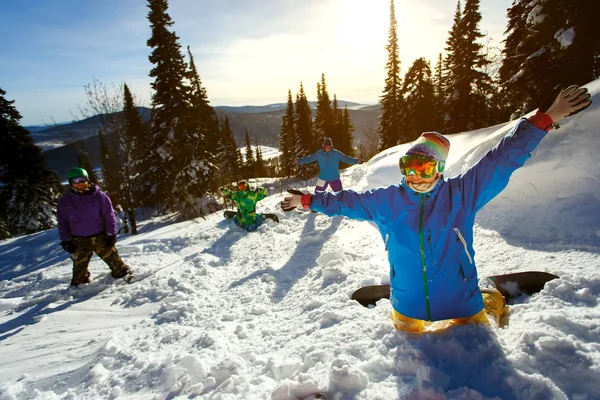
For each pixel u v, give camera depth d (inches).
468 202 74.0
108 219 203.0
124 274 210.5
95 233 200.7
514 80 426.3
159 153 695.1
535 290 103.0
